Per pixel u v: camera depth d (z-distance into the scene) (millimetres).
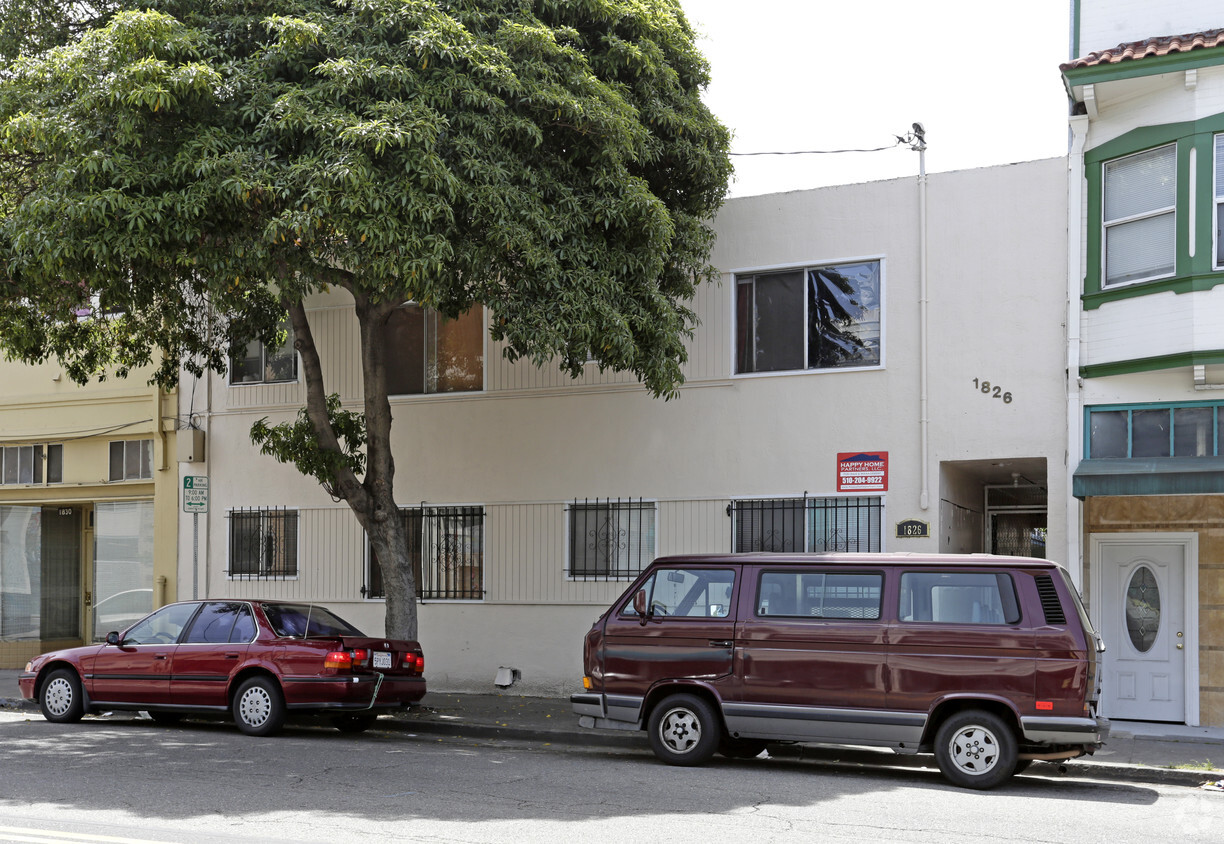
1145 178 13836
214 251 11875
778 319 16172
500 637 17234
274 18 11922
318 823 8070
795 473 15750
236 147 11656
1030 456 14453
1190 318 13188
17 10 13695
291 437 14742
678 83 14781
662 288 15070
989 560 10250
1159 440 13688
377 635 18000
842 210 15805
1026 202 14734
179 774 10102
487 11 13156
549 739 13227
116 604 20938
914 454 15086
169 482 20062
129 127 11375
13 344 15406
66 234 11453
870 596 10516
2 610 21734
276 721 12812
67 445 21359
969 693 9992
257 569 19094
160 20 11648
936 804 9117
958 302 15023
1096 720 9711
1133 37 14422
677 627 11055
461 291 13305
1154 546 14336
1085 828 8242
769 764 11336
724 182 15273
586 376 17078
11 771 10242
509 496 17422
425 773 10297
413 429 18219
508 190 12203
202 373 19797
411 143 11570
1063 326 14406
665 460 16531
